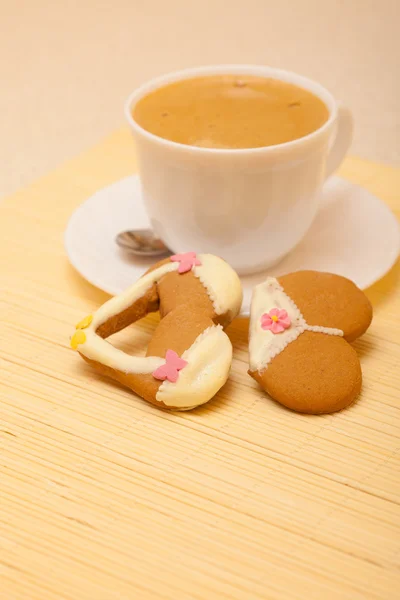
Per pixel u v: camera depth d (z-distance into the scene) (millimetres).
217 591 369
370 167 600
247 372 444
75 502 396
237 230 482
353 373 428
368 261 497
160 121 491
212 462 410
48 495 399
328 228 526
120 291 474
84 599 367
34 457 412
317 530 386
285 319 439
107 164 608
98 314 452
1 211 562
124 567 376
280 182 469
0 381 446
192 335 434
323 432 421
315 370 427
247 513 392
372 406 432
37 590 370
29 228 547
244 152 455
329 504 395
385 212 531
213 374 428
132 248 509
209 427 424
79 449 415
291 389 425
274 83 520
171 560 378
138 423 427
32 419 428
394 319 477
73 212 538
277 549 381
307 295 449
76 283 505
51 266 518
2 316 482
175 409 429
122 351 454
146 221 536
